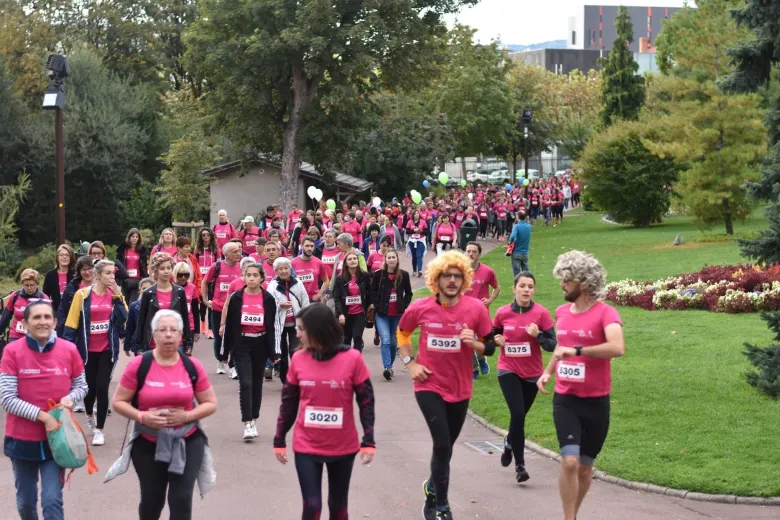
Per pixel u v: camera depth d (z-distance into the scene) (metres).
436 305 7.26
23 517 6.62
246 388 10.30
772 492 7.98
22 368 6.66
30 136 48.12
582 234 43.06
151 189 50.47
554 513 7.68
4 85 48.25
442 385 7.25
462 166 80.00
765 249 11.88
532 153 88.56
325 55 41.47
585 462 6.90
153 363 6.21
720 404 11.18
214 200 50.56
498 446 10.14
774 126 12.70
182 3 70.81
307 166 53.00
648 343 15.54
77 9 68.25
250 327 10.41
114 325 10.36
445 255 7.26
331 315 6.19
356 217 29.09
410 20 42.91
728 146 35.78
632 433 10.06
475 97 69.69
